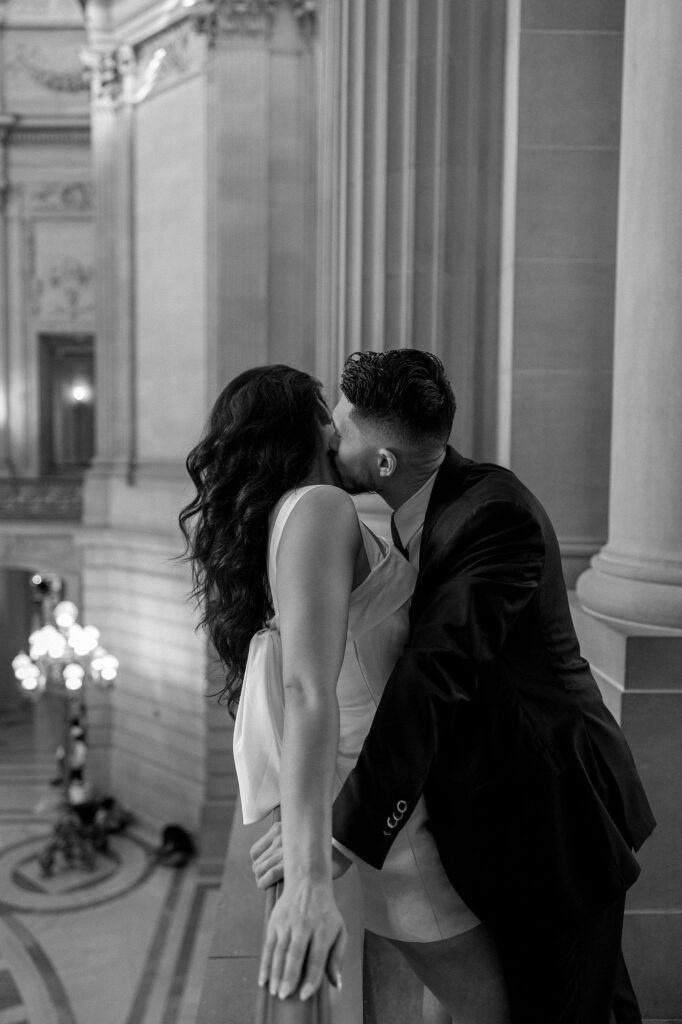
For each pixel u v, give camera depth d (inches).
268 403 53.7
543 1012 56.6
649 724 95.8
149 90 570.9
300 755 41.7
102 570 600.7
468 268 147.3
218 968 103.6
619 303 108.0
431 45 144.9
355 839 49.7
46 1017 364.8
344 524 48.5
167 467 565.9
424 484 60.6
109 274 602.5
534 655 56.9
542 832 54.8
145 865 509.4
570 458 137.9
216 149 508.4
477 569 52.0
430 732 49.0
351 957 56.0
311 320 512.4
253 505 51.8
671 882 97.6
